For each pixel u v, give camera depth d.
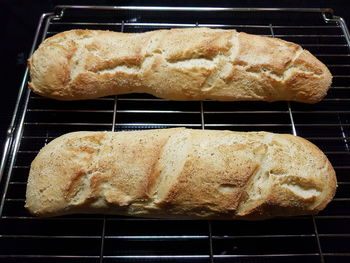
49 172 0.24
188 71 0.29
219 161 0.24
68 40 0.30
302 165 0.25
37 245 0.25
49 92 0.29
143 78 0.29
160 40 0.30
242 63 0.29
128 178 0.24
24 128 0.30
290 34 0.36
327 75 0.30
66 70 0.28
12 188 0.27
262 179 0.24
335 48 0.35
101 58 0.29
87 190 0.24
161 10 0.36
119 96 0.31
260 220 0.26
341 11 0.37
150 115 0.31
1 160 0.27
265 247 0.26
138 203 0.24
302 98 0.30
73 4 0.37
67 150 0.25
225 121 0.31
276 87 0.29
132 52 0.29
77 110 0.30
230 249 0.26
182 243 0.26
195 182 0.24
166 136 0.26
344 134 0.30
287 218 0.27
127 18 0.36
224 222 0.26
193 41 0.29
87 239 0.26
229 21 0.36
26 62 0.34
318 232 0.26
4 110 0.31
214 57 0.29
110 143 0.26
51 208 0.24
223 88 0.29
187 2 0.38
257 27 0.35
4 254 0.25
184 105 0.31
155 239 0.26
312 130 0.30
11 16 0.37
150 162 0.24
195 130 0.27
